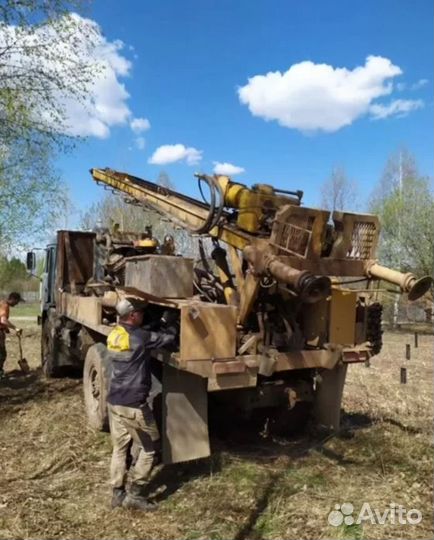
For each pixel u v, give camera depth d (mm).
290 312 5059
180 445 4590
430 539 3602
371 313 5402
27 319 21672
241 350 4672
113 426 4191
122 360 4145
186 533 3752
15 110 7059
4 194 9336
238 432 5832
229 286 5172
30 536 3689
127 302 4262
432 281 4430
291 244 4504
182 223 5629
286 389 5297
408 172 29891
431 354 12750
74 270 8234
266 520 3895
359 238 4816
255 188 4848
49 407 6828
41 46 7043
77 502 4223
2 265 21438
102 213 21109
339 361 5109
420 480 4523
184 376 4668
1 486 4484
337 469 4789
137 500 4109
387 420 6176
